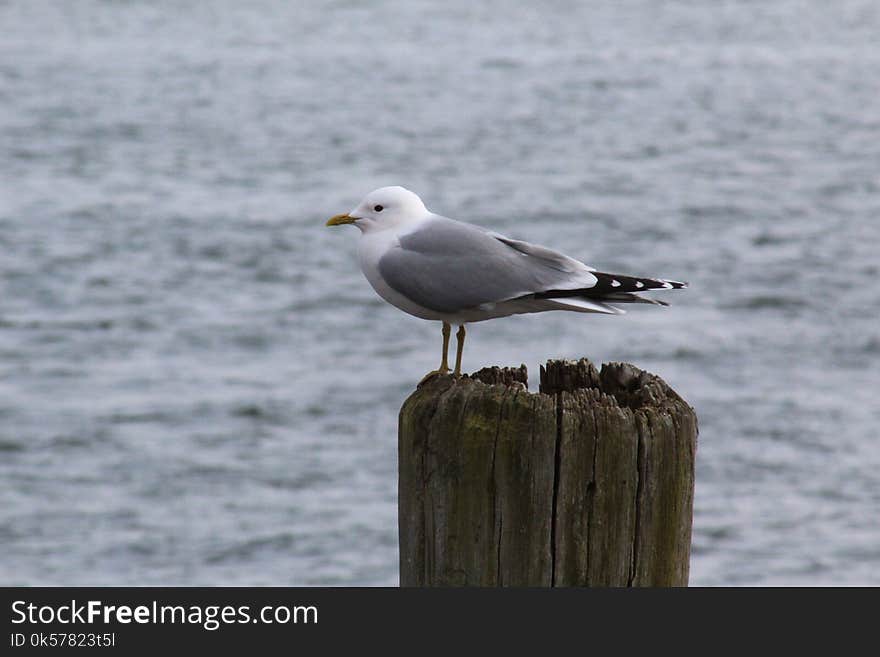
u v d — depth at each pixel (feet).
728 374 75.36
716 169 139.13
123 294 90.89
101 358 77.77
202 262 99.14
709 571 51.01
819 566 51.26
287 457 62.54
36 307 87.61
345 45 267.39
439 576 18.90
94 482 59.62
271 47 261.24
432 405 18.84
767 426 66.59
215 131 160.35
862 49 271.69
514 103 189.06
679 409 18.86
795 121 174.50
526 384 21.29
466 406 18.67
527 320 84.28
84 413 68.08
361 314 86.69
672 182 131.23
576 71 227.40
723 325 84.69
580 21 325.01
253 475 60.34
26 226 108.58
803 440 64.59
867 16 347.36
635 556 18.60
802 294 91.66
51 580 50.98
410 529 19.12
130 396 70.90
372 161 141.79
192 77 211.82
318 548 53.21
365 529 54.70
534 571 18.56
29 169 134.21
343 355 78.43
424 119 172.04
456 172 135.64
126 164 137.69
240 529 54.90
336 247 104.17
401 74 221.46
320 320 85.46
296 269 97.40
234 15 323.37
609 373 21.04
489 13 342.85
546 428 18.34
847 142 158.30
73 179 129.39
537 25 313.32
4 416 67.51
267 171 135.54
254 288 92.84
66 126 159.84
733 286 93.66
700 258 101.60
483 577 18.74
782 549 52.75
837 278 95.76
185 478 60.23
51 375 74.49
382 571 51.44
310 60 239.71
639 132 163.43
